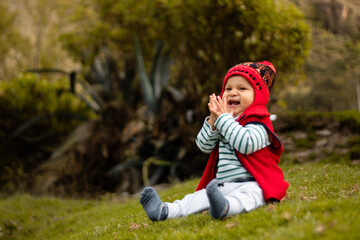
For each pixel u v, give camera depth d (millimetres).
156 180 8984
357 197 2521
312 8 11906
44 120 12445
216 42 8297
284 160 7441
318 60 11805
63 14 15953
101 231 3643
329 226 1816
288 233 1834
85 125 10203
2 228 6566
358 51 11820
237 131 2582
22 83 12727
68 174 9539
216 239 2137
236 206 2438
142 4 9625
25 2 15836
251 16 7559
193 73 8859
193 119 8789
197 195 2811
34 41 16031
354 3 12508
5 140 11469
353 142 7523
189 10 8430
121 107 9781
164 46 9812
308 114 9070
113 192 9102
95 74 11133
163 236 2426
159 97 9391
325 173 4555
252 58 7719
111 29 11203
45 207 7891
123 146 9453
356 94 11531
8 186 10039
